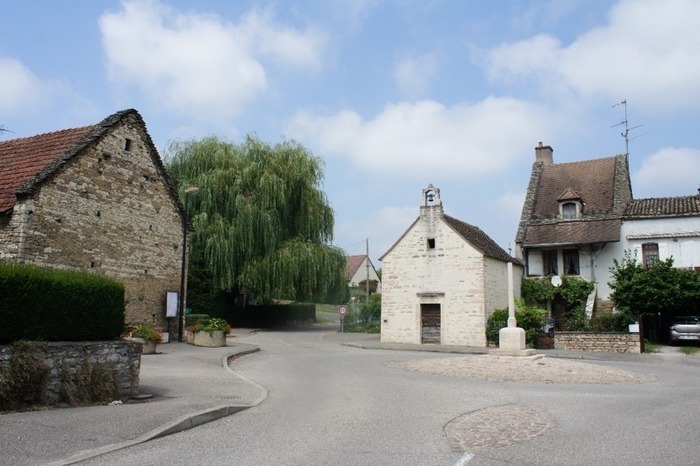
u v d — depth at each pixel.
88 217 18.69
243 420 8.39
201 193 32.56
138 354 10.27
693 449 6.69
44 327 8.98
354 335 33.47
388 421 8.44
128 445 6.54
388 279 29.02
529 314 25.52
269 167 34.34
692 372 16.30
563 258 30.12
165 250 22.83
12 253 16.16
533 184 34.03
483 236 32.12
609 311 27.55
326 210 36.62
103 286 10.28
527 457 6.34
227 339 27.34
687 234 27.48
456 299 27.27
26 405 8.41
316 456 6.31
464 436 7.42
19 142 20.59
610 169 33.00
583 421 8.47
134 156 21.20
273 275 32.34
